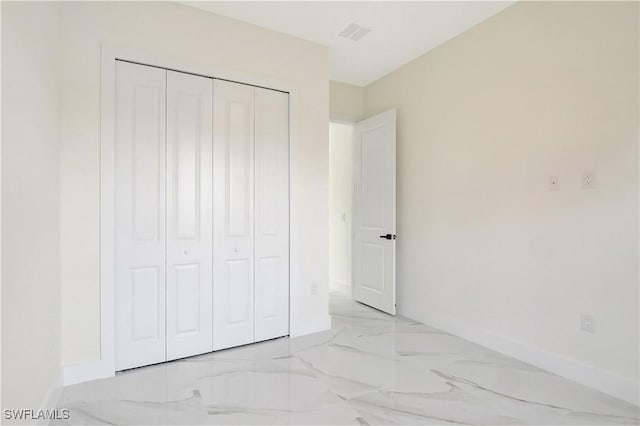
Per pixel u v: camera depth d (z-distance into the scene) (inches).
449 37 119.7
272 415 71.1
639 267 75.0
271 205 114.2
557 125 89.7
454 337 117.1
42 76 68.2
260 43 111.2
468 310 114.6
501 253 103.9
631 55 76.2
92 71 86.0
